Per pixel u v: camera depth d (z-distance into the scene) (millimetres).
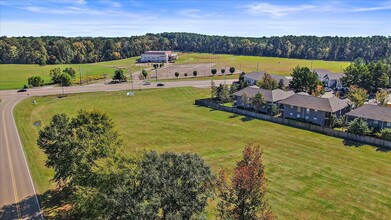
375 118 51781
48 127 33781
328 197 32344
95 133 30703
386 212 29469
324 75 99625
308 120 60281
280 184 35344
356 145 47312
